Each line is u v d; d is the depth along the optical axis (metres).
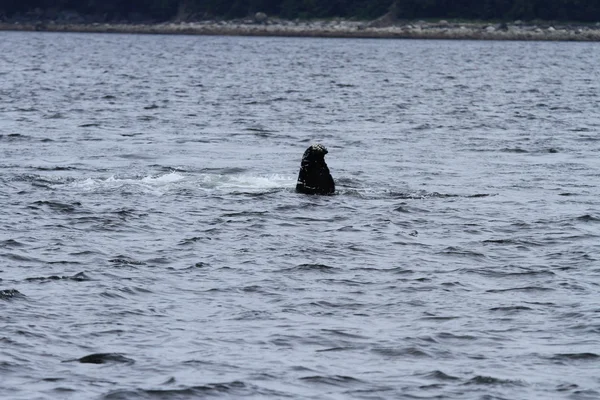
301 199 99.44
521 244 82.44
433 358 55.34
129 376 52.00
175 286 68.50
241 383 51.28
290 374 52.66
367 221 90.06
